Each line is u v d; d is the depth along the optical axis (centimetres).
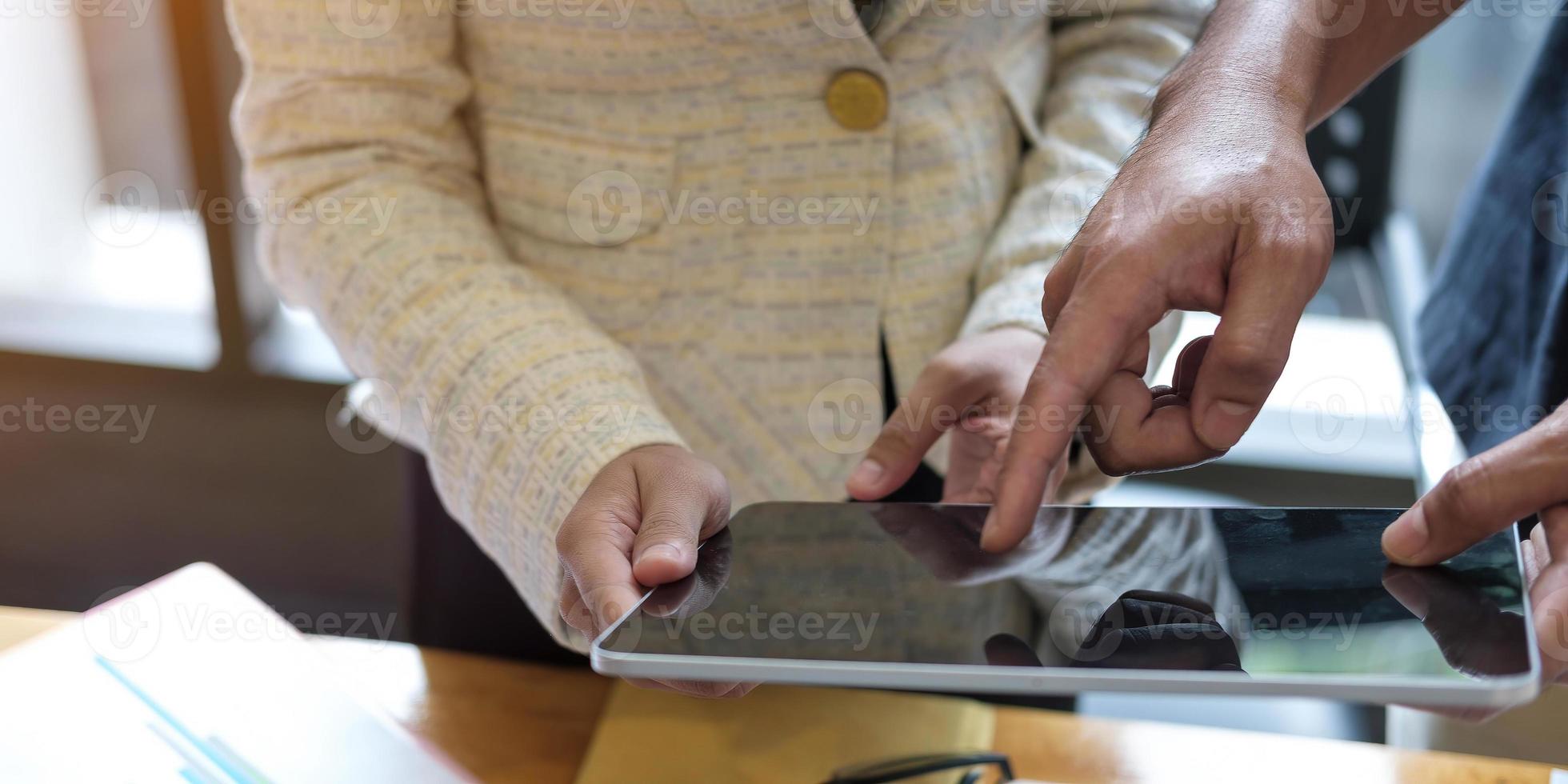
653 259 75
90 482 195
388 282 67
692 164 74
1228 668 40
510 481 61
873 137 72
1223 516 53
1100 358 48
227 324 195
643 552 49
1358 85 62
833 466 81
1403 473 171
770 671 42
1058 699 102
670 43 69
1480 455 47
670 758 63
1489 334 79
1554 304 67
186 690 61
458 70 75
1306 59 55
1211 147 50
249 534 189
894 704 68
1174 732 65
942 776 62
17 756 56
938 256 77
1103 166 75
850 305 77
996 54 76
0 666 62
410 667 71
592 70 71
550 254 77
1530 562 52
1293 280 46
